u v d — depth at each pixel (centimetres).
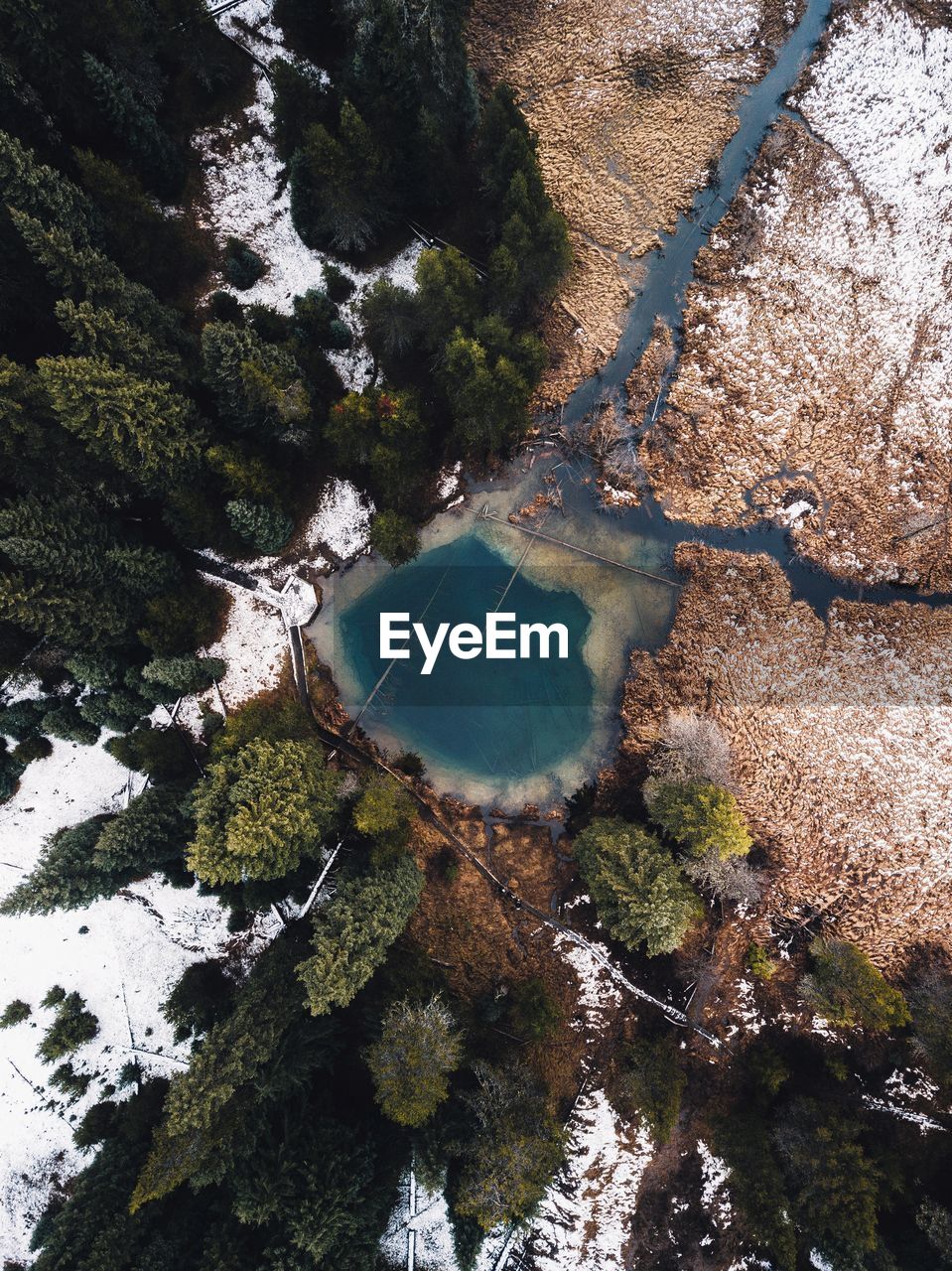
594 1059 3225
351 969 2589
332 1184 2645
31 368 2712
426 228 3209
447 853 3262
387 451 2847
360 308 3089
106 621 2781
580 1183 3206
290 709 3094
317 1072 2983
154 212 2797
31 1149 3319
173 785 3012
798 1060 3200
